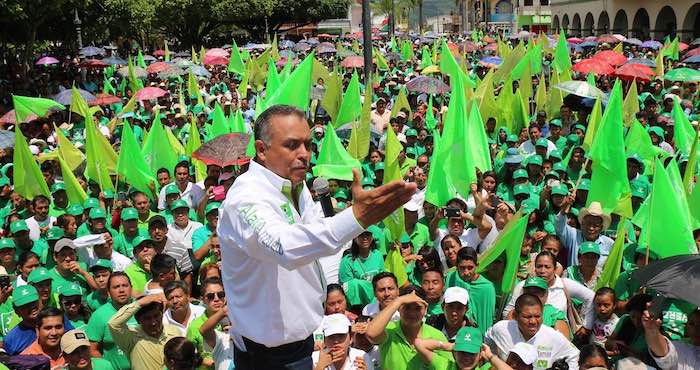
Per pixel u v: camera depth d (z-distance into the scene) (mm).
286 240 2418
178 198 9656
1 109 23297
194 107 18141
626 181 8969
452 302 5926
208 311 5871
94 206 9336
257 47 36375
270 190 2635
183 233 8516
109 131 15586
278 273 2691
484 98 14609
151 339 5898
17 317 6801
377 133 14070
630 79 18578
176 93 22641
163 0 46750
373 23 103062
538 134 12523
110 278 6293
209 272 7195
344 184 10438
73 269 7352
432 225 8727
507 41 38906
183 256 8414
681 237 7078
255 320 2734
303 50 36781
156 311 5855
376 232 8281
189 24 51812
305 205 2805
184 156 11828
